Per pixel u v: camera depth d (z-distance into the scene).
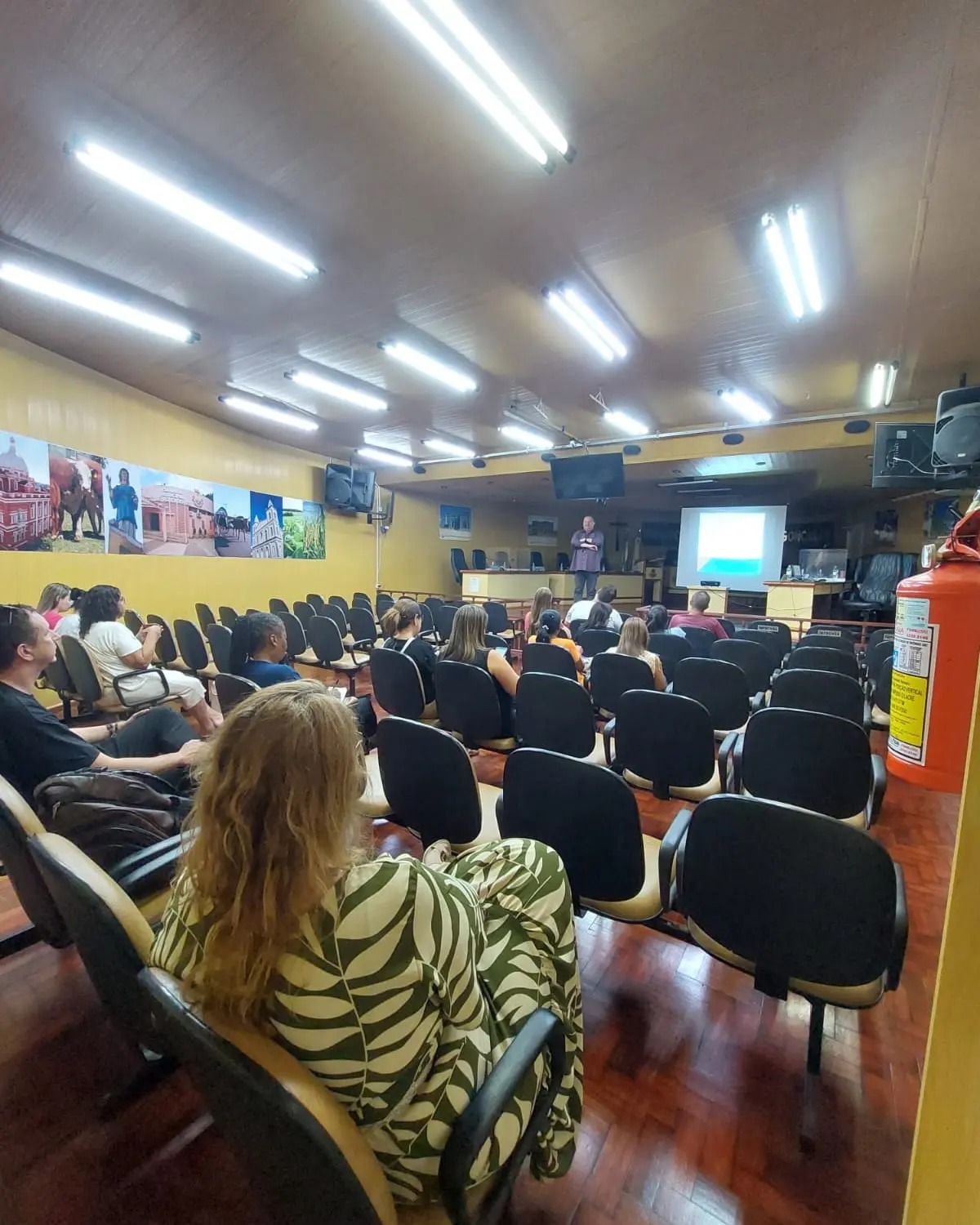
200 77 2.03
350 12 1.78
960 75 1.96
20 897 1.29
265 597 7.64
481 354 4.70
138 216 2.82
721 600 8.80
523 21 1.80
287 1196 0.69
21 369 4.31
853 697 2.58
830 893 1.06
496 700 2.56
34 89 2.07
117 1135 1.16
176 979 0.68
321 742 0.67
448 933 0.71
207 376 5.25
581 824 1.36
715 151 2.36
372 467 9.93
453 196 2.67
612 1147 1.14
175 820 1.46
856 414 6.12
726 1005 1.51
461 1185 0.65
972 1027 0.51
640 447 7.57
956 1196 0.53
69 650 3.16
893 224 2.82
